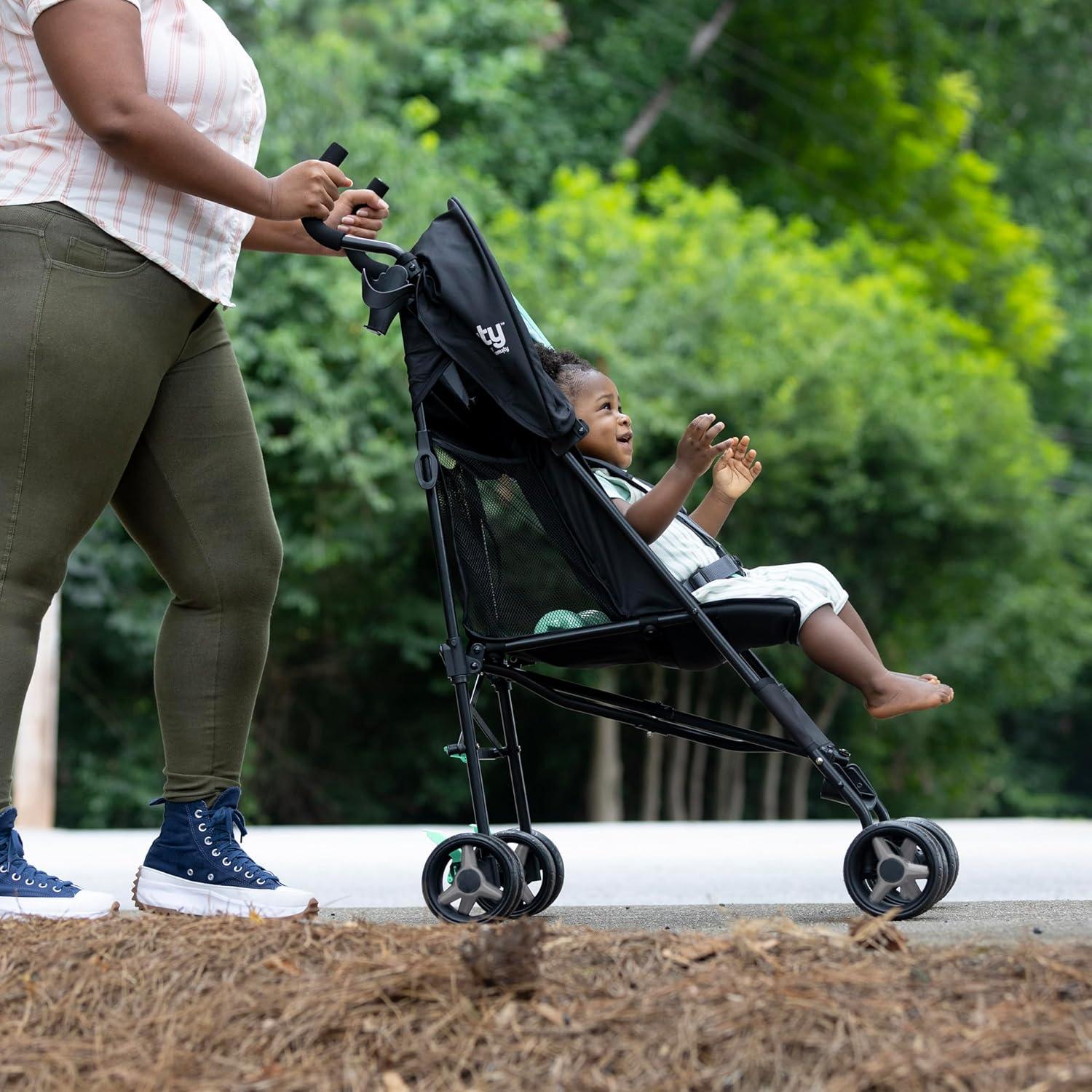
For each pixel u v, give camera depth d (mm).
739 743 3639
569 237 17688
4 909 3096
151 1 3330
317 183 3361
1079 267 29812
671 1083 2104
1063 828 9906
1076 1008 2262
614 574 3543
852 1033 2184
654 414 16016
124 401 3201
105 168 3201
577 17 26125
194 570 3447
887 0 26359
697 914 3576
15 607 3160
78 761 18234
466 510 3641
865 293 18734
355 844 8008
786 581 3637
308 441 15508
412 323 3611
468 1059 2199
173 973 2549
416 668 19781
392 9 20047
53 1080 2193
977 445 18375
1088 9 29484
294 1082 2158
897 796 22500
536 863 3707
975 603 19875
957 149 27750
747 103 26703
